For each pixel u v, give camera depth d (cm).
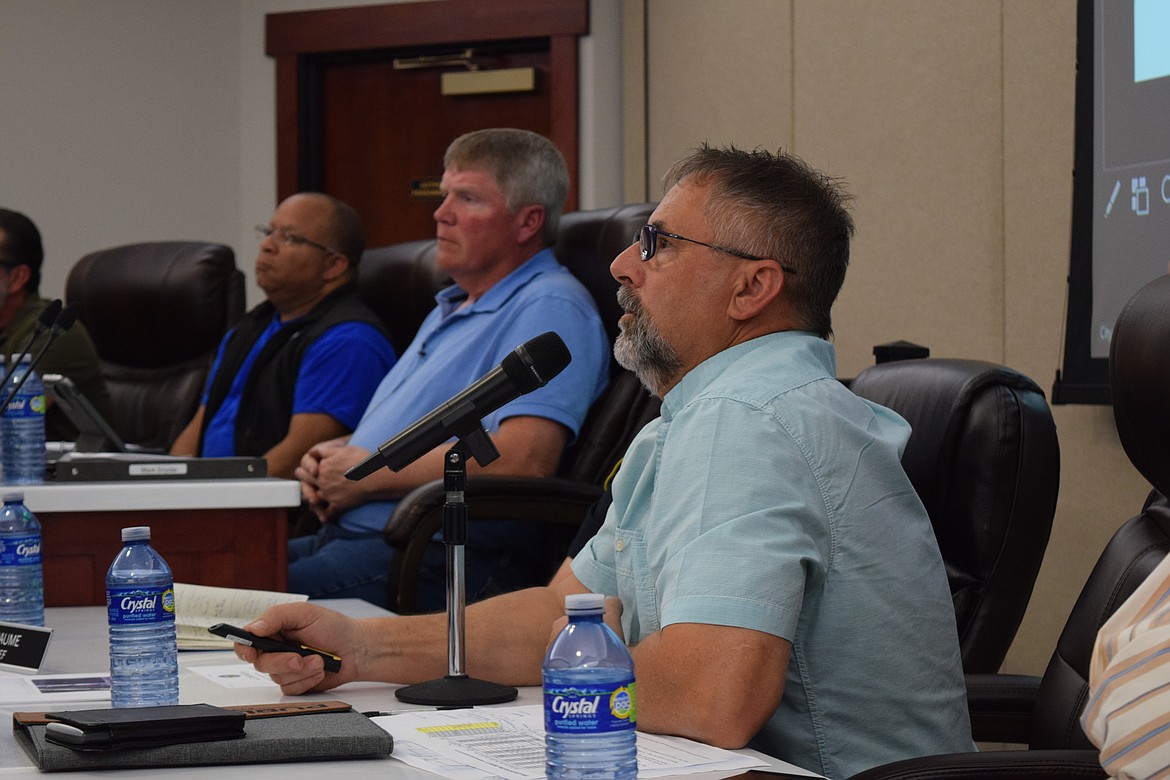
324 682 159
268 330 427
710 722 132
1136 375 145
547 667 104
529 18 605
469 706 150
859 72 444
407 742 128
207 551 262
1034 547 188
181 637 186
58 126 647
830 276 167
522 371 156
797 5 472
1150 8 312
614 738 101
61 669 170
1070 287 339
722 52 513
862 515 149
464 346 330
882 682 150
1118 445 333
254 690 157
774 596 136
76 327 449
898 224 426
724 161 167
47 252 646
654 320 167
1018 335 379
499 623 166
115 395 521
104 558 254
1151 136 312
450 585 157
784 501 143
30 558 202
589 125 594
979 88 398
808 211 165
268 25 655
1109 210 327
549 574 315
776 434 146
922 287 417
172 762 117
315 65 660
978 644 186
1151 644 97
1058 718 163
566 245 345
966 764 126
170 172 660
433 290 401
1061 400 339
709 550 139
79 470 265
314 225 412
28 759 120
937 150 412
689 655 135
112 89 654
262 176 663
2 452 268
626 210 328
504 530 312
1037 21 373
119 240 656
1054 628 352
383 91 655
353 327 403
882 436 158
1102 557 167
